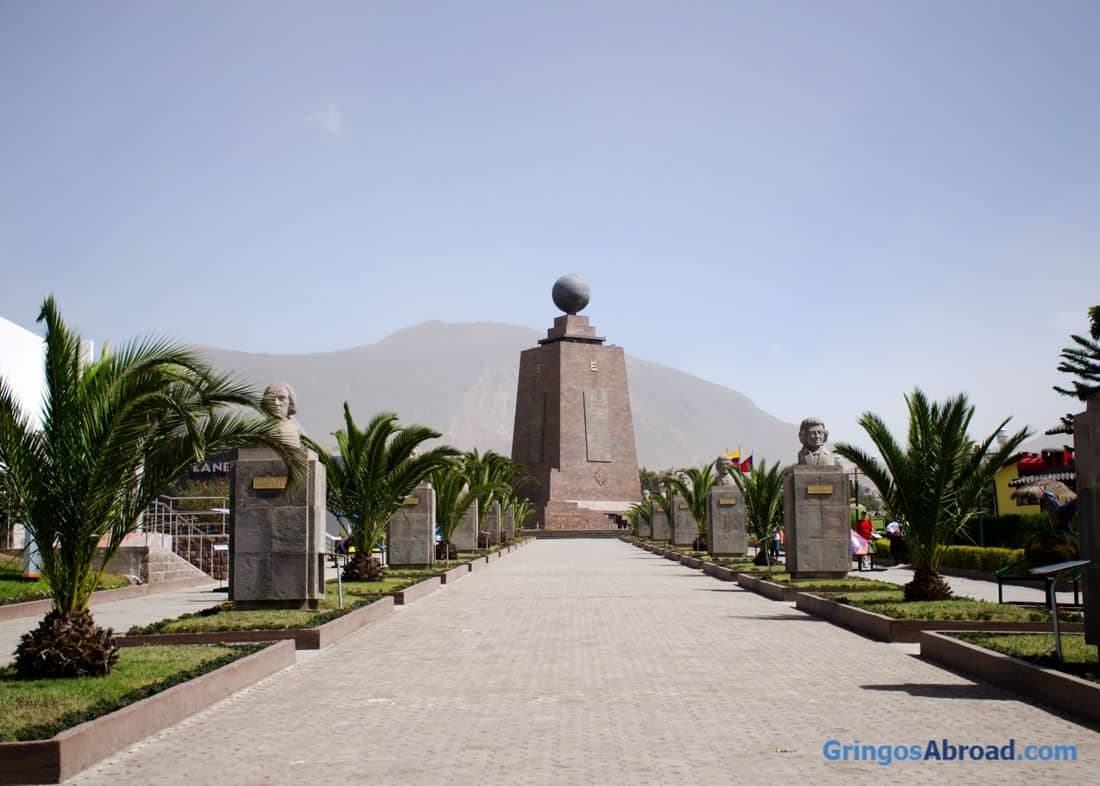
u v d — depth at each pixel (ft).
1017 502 103.40
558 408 306.96
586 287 316.19
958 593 88.69
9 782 28.78
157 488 44.21
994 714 36.55
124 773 29.81
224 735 34.37
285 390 69.46
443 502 135.44
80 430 41.52
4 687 38.17
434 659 50.60
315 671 47.24
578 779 28.48
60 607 41.63
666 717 36.47
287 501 68.33
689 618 69.21
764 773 29.01
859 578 91.81
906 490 69.15
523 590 95.09
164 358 43.04
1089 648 44.39
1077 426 39.83
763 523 120.67
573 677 44.88
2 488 41.52
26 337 103.40
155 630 55.77
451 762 30.50
